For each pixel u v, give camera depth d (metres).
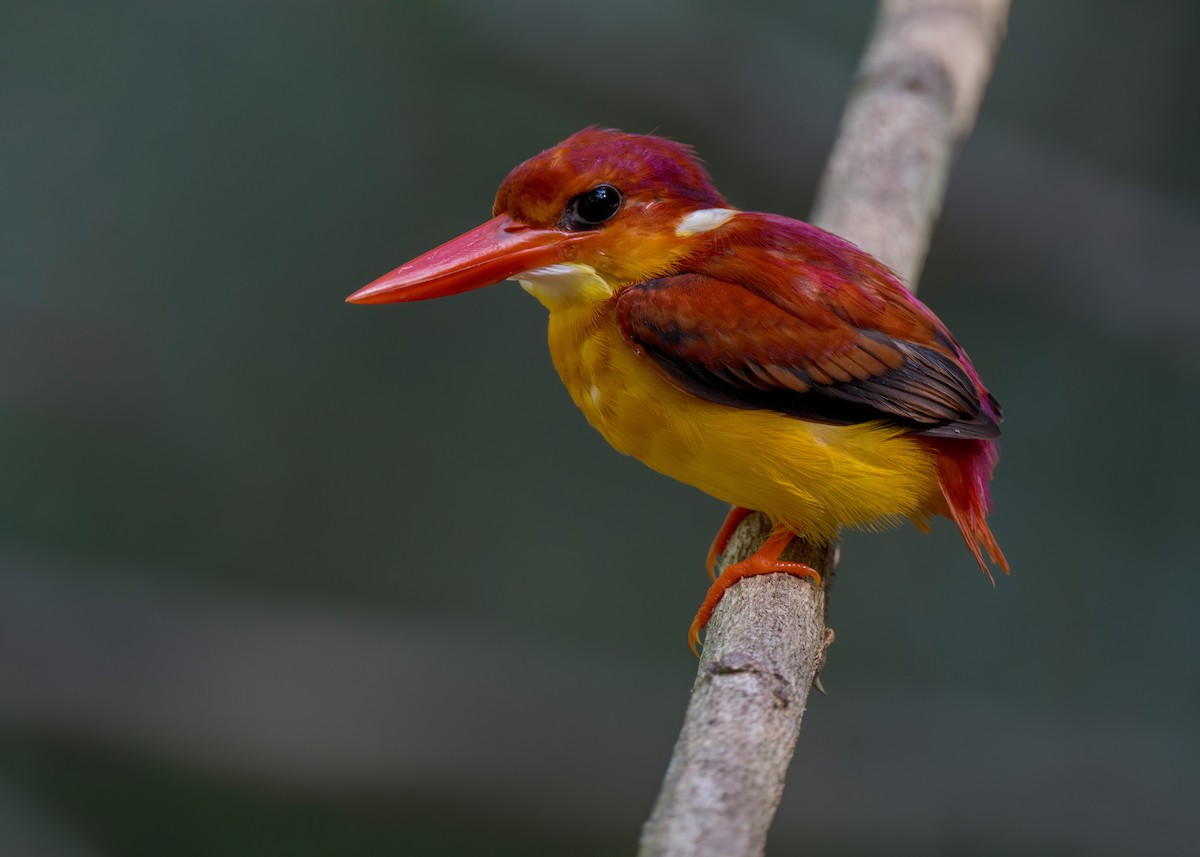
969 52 8.08
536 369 12.72
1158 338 13.46
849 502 5.68
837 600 12.55
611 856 11.93
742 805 3.91
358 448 12.59
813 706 12.28
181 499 12.41
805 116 13.52
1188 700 12.25
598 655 12.53
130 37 12.09
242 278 12.34
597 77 12.92
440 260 5.81
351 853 11.73
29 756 11.63
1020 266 13.55
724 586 5.62
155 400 12.30
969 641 12.47
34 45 11.97
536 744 11.98
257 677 12.00
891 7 8.44
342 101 12.41
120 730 11.85
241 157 12.29
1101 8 13.70
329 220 12.45
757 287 5.65
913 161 7.36
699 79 13.20
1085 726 12.23
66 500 12.16
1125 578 12.65
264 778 11.90
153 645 11.95
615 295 5.81
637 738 12.12
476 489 12.73
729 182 14.01
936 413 5.61
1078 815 11.76
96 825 11.63
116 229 12.13
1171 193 13.89
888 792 11.83
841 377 5.58
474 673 12.29
